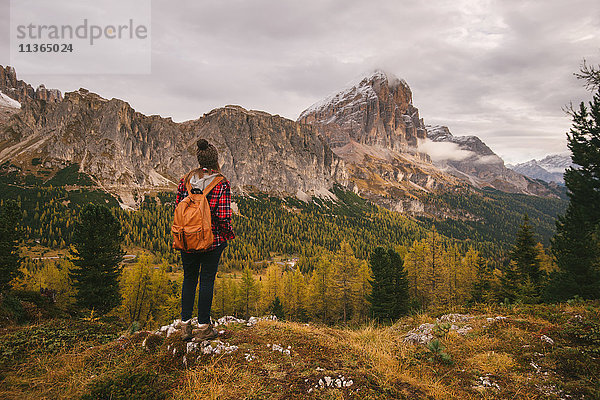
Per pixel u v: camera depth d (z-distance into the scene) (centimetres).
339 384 364
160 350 423
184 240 375
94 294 2852
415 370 450
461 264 5331
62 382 359
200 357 401
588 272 2262
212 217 413
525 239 3406
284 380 365
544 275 3312
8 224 2489
